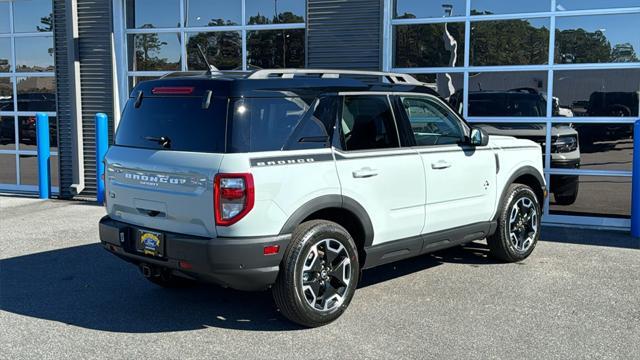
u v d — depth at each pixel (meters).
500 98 9.00
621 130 8.53
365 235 5.05
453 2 9.01
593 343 4.49
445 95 9.22
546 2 8.67
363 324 4.86
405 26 9.23
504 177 6.43
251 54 10.02
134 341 4.56
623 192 8.58
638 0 8.37
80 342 4.54
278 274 4.55
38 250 7.20
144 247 4.71
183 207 4.49
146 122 4.91
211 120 4.49
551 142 8.84
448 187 5.74
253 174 4.32
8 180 12.03
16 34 11.85
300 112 4.73
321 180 4.70
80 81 10.50
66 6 10.34
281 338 4.60
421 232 5.55
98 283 5.97
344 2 9.19
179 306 5.33
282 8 9.72
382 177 5.14
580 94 8.68
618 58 8.52
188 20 10.30
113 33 10.32
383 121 5.32
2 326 4.85
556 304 5.33
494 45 8.94
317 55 9.41
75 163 10.56
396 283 5.93
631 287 5.80
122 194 4.97
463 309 5.20
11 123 11.98
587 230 8.29
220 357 4.27
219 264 4.31
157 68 10.53
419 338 4.58
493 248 6.55
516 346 4.43
